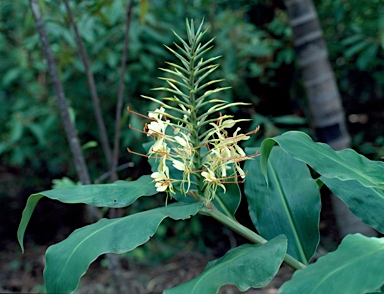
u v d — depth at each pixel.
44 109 4.24
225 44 3.98
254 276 1.03
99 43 3.84
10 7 4.31
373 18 3.86
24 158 4.83
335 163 1.11
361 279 0.90
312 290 0.91
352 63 4.56
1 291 4.36
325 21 4.49
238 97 4.07
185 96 1.24
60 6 3.42
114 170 2.63
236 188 1.38
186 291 1.02
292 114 4.39
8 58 4.54
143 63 3.93
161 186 1.22
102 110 4.32
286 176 1.51
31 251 5.01
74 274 1.08
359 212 1.32
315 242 1.43
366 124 4.95
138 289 4.19
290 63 4.33
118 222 1.17
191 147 1.25
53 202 5.29
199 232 4.80
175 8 4.26
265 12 4.44
